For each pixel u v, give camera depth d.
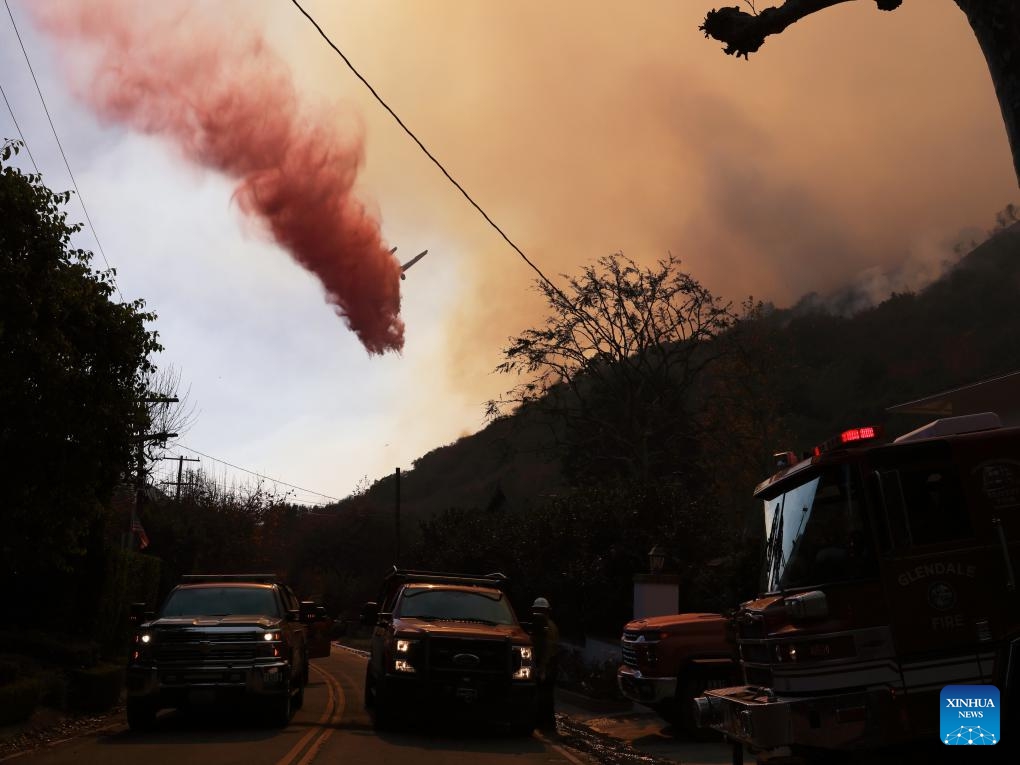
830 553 8.38
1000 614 7.91
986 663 7.82
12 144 12.85
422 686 13.29
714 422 51.09
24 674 14.15
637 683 14.01
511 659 13.55
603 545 26.73
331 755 11.09
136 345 14.48
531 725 13.99
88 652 16.86
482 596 15.61
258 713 15.60
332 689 20.84
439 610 15.09
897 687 7.84
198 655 13.13
